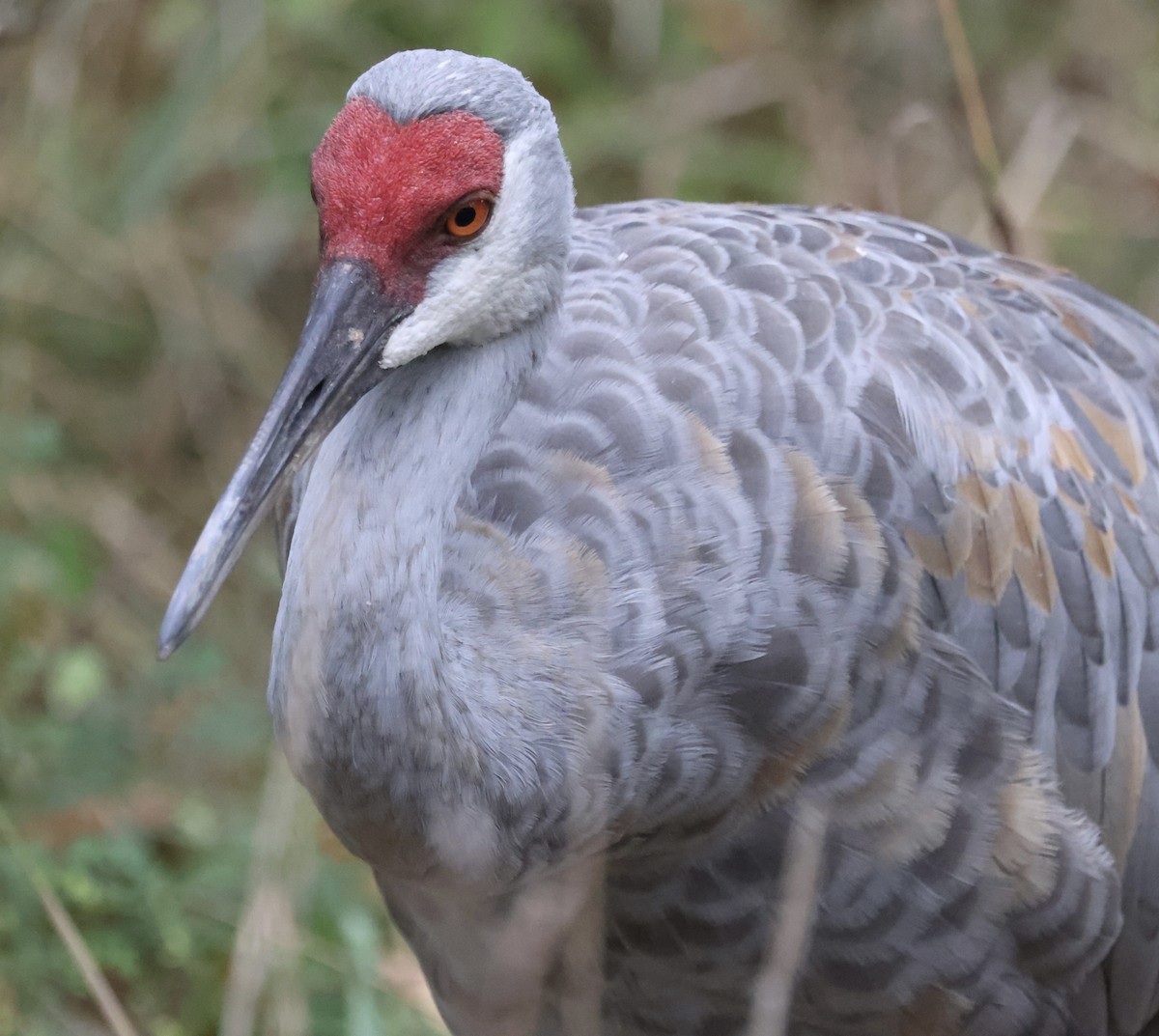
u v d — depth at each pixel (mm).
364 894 9023
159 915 8164
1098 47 12188
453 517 5988
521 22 11242
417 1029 8461
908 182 11445
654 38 11664
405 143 5875
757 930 6824
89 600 10008
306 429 5832
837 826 6641
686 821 6492
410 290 5961
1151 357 8070
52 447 10023
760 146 11930
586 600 6113
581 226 7371
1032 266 8133
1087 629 7195
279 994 7984
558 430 6340
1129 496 7527
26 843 8164
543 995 7016
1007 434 7059
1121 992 7508
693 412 6406
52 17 10695
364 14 11328
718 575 6277
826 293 6879
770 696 6387
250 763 9445
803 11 11594
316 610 5785
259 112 11141
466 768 5883
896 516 6637
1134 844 7379
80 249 11000
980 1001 7098
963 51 9656
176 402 11195
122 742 9039
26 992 8086
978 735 6797
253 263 11297
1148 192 11828
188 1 10891
